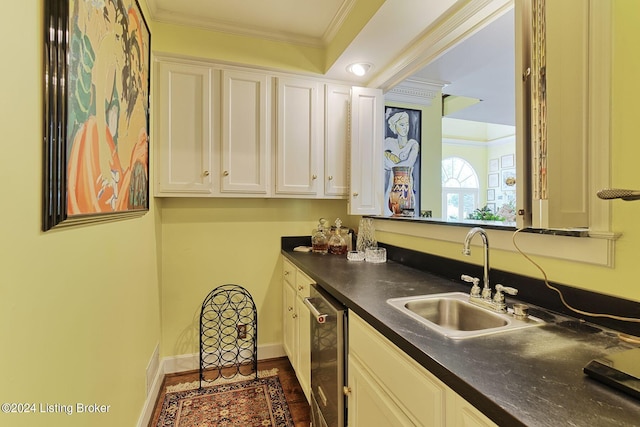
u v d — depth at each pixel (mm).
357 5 1740
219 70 2098
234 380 2168
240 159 2137
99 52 981
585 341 844
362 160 2281
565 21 851
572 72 858
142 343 1642
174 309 2254
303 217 2580
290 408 1861
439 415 727
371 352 1043
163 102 1980
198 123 2049
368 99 2275
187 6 1910
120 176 1206
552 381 645
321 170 2324
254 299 2445
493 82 2238
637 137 820
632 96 828
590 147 885
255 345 2328
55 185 715
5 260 561
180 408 1856
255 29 2135
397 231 1993
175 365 2252
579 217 882
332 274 1648
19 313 603
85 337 912
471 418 635
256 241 2455
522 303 1156
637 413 545
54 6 710
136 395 1503
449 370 688
